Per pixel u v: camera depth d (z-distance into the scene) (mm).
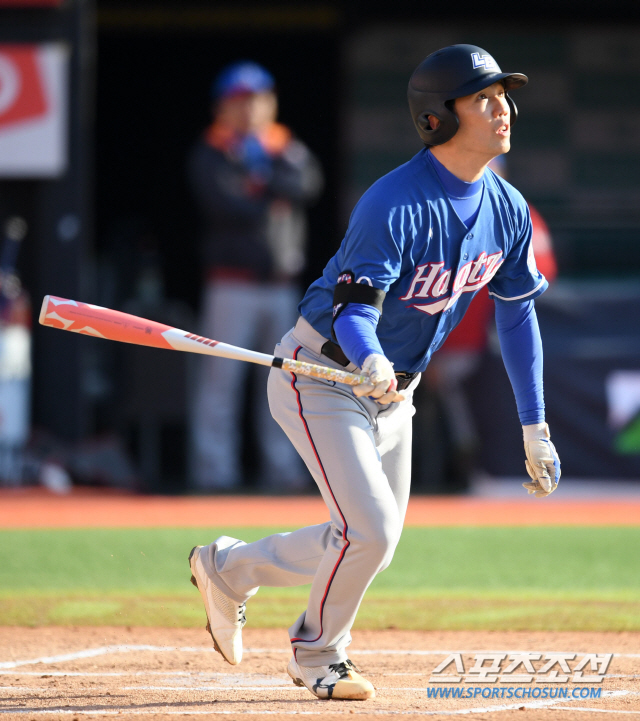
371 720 10273
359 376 10492
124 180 48969
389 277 10797
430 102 10906
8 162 32531
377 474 11102
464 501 30531
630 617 16250
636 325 32312
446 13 45031
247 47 47906
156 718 10430
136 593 17844
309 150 47750
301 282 47656
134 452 40969
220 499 31031
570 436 32406
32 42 32531
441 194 11062
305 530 11898
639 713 10781
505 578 19547
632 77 45562
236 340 33688
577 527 25859
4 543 23000
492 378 32500
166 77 48438
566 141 45719
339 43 46344
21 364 31297
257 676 12797
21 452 31266
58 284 32906
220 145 33000
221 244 33281
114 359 34375
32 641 14891
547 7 44719
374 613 16531
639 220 45469
